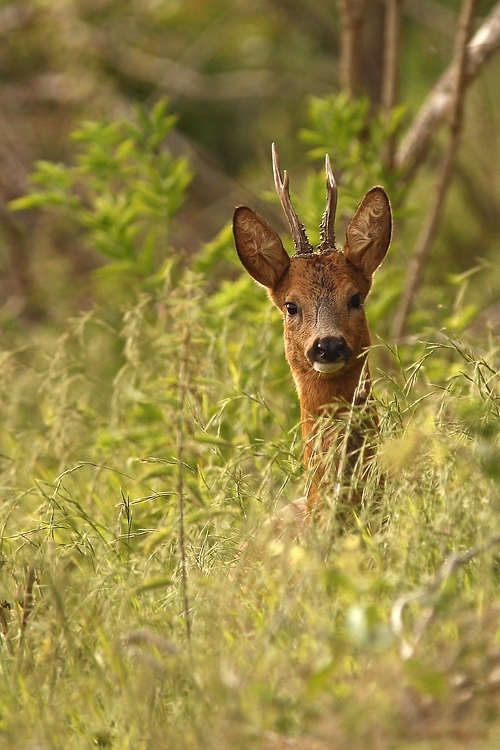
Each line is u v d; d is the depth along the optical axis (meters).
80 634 7.54
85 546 8.86
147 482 10.97
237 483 8.86
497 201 22.44
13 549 9.52
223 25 26.02
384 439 8.47
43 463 11.82
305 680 6.07
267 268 10.66
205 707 6.30
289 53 26.12
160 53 25.91
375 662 6.16
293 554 7.05
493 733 5.66
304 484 8.68
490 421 8.03
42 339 16.55
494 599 6.71
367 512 7.90
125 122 15.41
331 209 10.58
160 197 14.81
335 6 26.19
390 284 14.34
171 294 11.44
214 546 8.37
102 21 24.08
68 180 15.16
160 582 7.65
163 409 11.17
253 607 7.32
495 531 6.92
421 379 11.91
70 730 6.79
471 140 24.78
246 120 26.36
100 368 14.67
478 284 18.78
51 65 23.91
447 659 6.07
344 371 10.02
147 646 7.30
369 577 6.91
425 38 27.03
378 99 22.27
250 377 11.81
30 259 20.88
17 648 7.63
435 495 7.80
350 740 5.71
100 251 14.59
